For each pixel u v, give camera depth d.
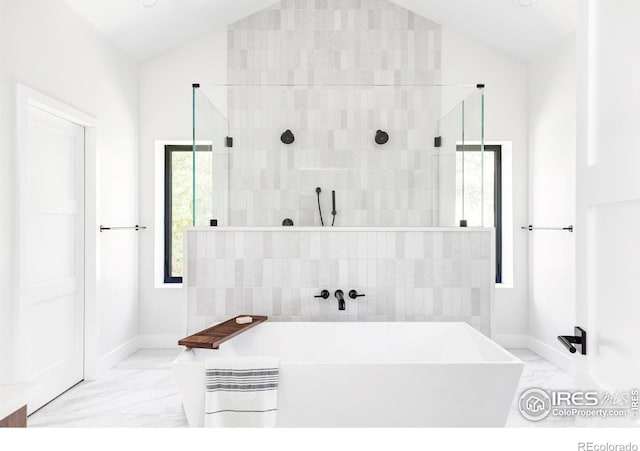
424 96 3.39
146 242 4.46
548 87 4.09
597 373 1.08
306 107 3.39
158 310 4.47
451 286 3.08
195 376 2.18
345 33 4.54
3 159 2.58
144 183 4.47
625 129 0.95
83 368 3.54
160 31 4.12
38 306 2.98
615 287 0.99
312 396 2.18
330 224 3.39
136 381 3.51
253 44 4.53
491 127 4.50
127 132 4.21
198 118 3.20
